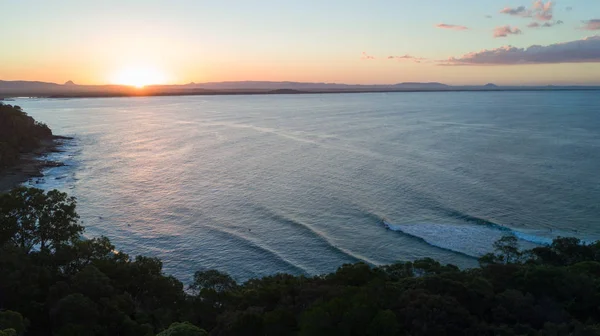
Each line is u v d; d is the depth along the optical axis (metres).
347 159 125.69
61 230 45.22
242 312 33.09
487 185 96.31
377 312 30.19
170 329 29.95
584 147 141.50
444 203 85.06
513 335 28.70
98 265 42.06
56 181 104.50
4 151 117.94
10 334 25.67
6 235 42.72
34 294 36.09
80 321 32.12
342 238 70.88
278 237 71.50
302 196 90.88
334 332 29.00
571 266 45.12
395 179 102.00
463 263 62.25
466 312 31.16
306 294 36.06
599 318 33.75
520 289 37.53
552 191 91.62
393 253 65.88
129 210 83.50
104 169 117.12
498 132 180.38
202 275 47.94
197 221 78.06
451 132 180.50
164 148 149.75
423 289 34.88
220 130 196.75
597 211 80.31
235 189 96.50
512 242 57.97
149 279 42.28
